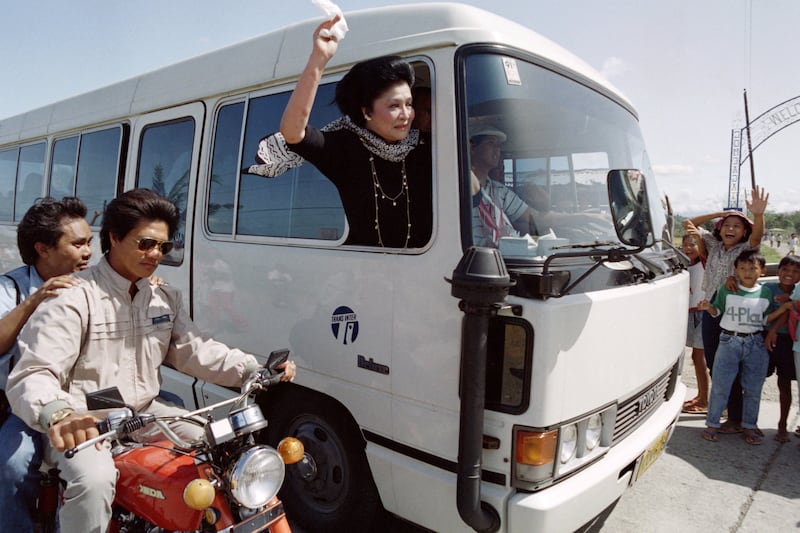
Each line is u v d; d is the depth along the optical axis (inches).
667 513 143.5
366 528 119.0
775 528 137.3
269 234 131.6
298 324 122.3
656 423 122.5
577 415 95.9
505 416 92.0
